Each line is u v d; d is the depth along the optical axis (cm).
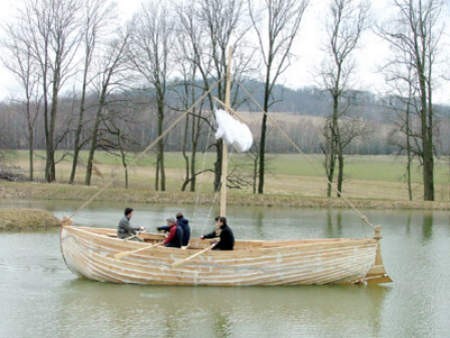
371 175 6906
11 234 2317
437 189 6028
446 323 1363
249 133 1809
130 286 1580
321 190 5781
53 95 4806
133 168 5959
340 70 4622
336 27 4588
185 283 1602
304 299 1535
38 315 1305
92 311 1348
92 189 4075
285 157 7912
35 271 1712
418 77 4444
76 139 4888
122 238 1717
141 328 1242
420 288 1691
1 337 1162
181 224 1747
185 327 1260
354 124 4916
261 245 1839
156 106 4828
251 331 1256
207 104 5047
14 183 4197
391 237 2723
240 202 4078
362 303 1513
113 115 4759
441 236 2780
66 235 1611
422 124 4478
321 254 1662
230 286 1619
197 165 6519
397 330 1303
